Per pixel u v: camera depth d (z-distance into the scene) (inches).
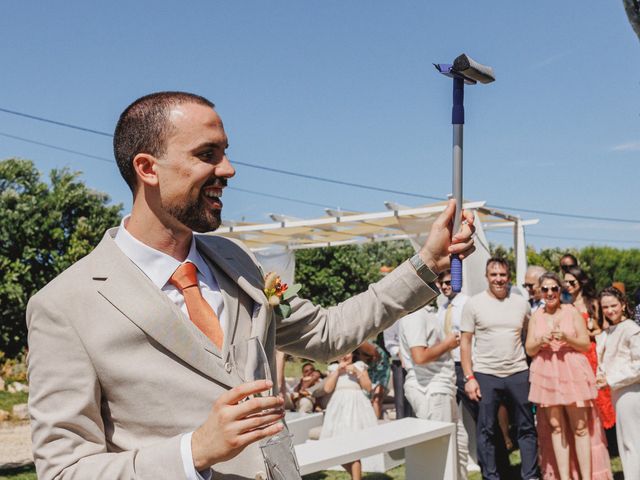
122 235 68.1
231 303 69.1
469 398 253.0
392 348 292.2
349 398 251.1
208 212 66.2
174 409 60.7
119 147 67.3
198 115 65.4
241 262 75.5
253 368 62.5
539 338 229.8
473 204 346.6
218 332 66.5
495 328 239.9
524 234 422.0
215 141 65.6
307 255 753.6
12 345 306.0
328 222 409.7
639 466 225.6
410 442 192.1
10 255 305.9
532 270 307.6
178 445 55.3
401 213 379.9
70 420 58.8
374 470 272.5
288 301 75.2
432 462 207.8
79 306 61.2
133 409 60.7
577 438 229.6
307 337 76.8
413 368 230.5
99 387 61.1
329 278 747.4
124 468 55.5
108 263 63.9
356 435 197.5
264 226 434.3
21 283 302.7
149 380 60.4
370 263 811.4
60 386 59.7
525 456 238.7
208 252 71.9
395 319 78.4
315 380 351.6
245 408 54.0
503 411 270.4
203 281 70.1
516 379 239.0
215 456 54.0
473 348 255.8
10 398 433.1
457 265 75.4
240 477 62.2
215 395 61.8
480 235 339.3
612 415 265.7
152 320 61.4
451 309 274.2
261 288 73.3
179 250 68.6
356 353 288.0
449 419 228.2
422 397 226.5
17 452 316.2
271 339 72.0
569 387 225.6
